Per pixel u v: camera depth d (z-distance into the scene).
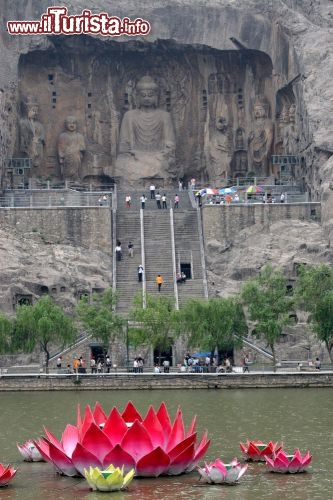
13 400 159.62
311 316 197.75
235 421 129.88
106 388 177.38
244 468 90.94
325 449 107.94
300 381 177.12
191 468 92.38
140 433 89.44
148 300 198.50
